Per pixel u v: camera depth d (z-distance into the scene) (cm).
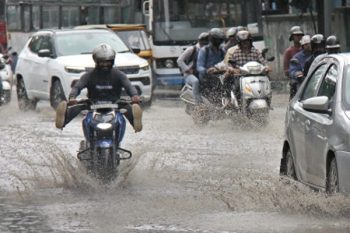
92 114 2112
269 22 6094
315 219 1677
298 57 3234
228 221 1673
